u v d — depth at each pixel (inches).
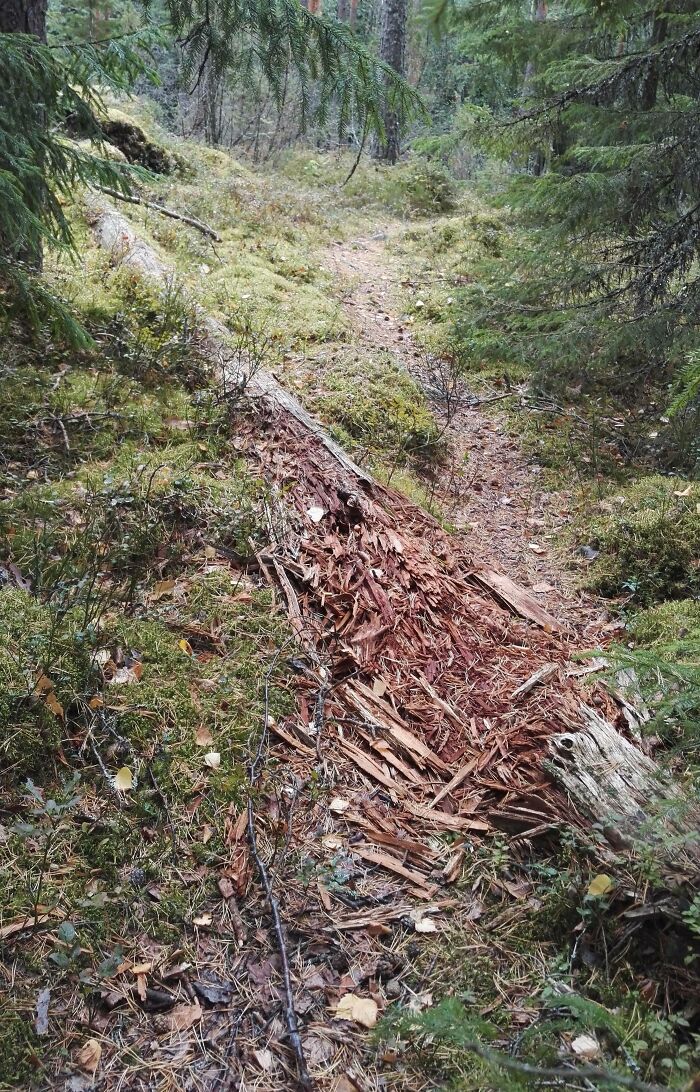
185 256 314.8
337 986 95.2
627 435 265.3
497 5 294.8
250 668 134.4
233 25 183.9
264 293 302.4
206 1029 89.1
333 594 155.9
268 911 102.1
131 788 110.5
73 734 115.8
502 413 274.5
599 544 204.1
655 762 120.9
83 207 302.5
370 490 190.4
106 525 153.3
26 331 217.2
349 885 107.5
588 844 108.7
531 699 138.1
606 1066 82.5
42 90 179.0
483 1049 69.6
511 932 103.4
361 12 914.1
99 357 219.1
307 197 480.7
